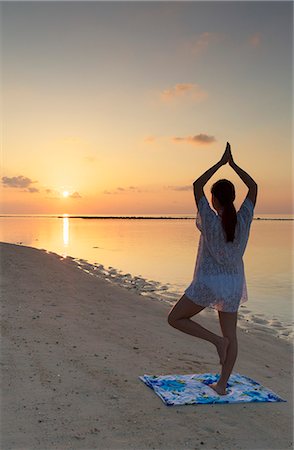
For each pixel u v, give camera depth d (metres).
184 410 4.09
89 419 3.81
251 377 5.25
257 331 7.98
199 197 4.37
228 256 4.30
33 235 40.09
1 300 8.22
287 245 30.91
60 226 73.50
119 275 14.28
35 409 3.93
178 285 12.70
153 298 10.41
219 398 4.34
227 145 4.48
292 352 6.68
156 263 17.97
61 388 4.41
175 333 6.93
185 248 26.22
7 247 18.61
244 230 4.38
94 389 4.44
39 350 5.50
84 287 10.57
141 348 5.96
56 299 8.81
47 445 3.36
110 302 9.04
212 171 4.40
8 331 6.22
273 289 12.77
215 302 4.33
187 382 4.73
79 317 7.43
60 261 15.88
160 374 5.01
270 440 3.63
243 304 10.66
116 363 5.27
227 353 4.42
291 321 8.96
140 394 4.39
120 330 6.83
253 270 16.97
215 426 3.82
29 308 7.75
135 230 58.81
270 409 4.23
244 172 4.54
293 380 5.27
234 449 3.47
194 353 5.95
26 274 11.72
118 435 3.57
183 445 3.48
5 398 4.11
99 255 20.98
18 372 4.74
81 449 3.33
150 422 3.82
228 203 4.36
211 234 4.29
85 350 5.66
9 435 3.47
